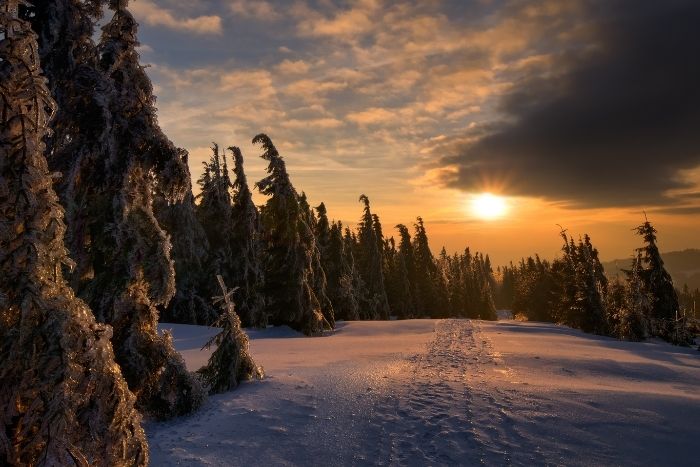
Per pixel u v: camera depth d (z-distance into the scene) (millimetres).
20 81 4441
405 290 61375
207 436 8125
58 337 4223
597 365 14289
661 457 6957
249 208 31031
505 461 7098
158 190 10297
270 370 13281
